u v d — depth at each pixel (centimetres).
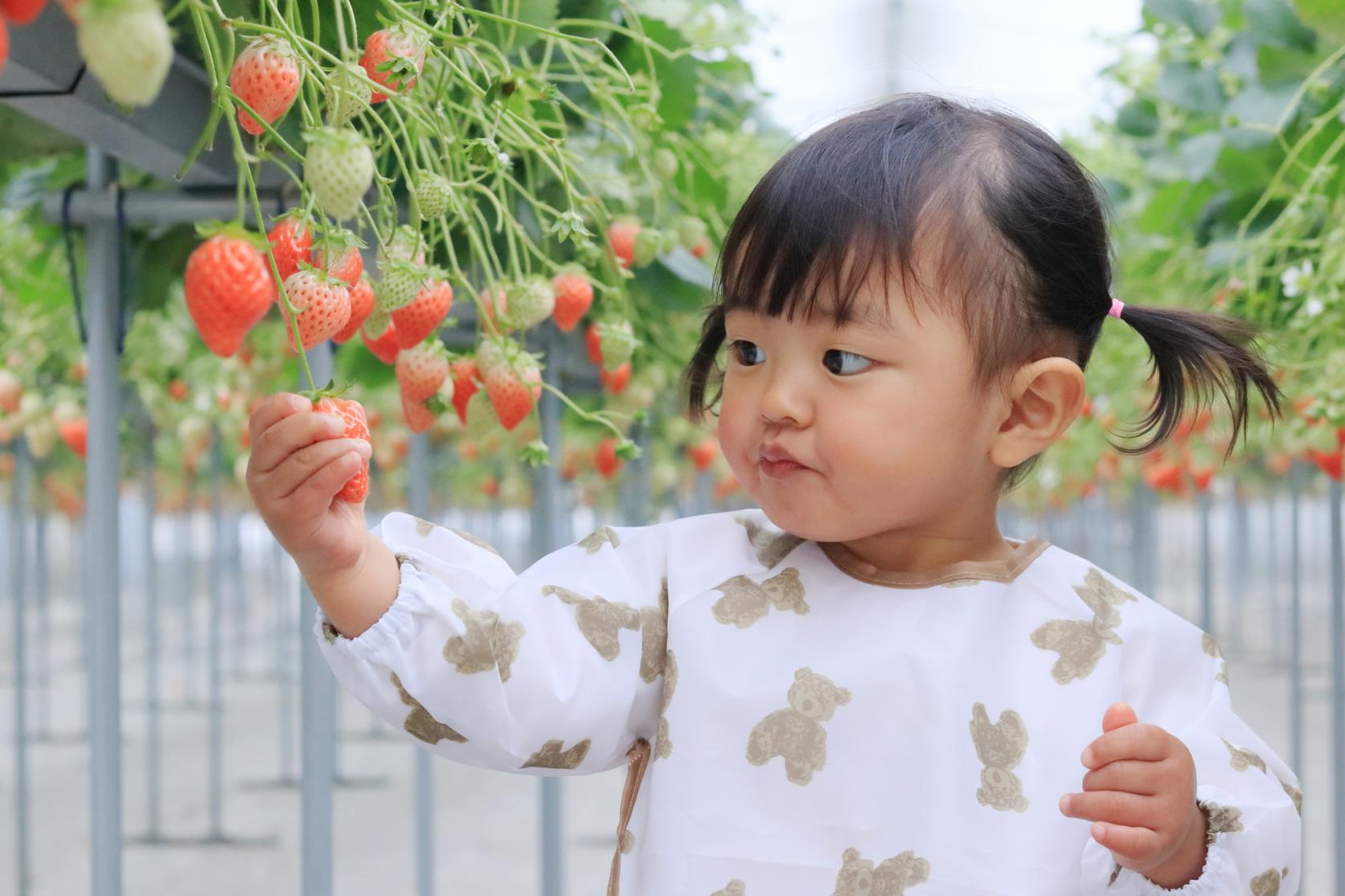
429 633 103
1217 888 102
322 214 92
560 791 287
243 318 88
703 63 230
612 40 185
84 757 628
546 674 107
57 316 269
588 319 208
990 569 114
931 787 106
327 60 113
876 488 104
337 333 109
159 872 427
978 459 109
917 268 103
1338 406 217
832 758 107
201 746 661
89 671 157
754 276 105
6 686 889
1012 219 107
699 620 112
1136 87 310
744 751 108
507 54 142
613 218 167
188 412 376
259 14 116
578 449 557
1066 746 108
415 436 260
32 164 221
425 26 102
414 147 132
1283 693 845
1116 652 112
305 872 163
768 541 118
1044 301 108
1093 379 321
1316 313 219
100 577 156
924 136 108
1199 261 287
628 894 112
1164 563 2128
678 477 667
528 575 113
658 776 109
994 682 109
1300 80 239
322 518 93
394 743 688
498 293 126
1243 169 258
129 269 188
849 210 103
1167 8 268
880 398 103
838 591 114
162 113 125
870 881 104
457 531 114
